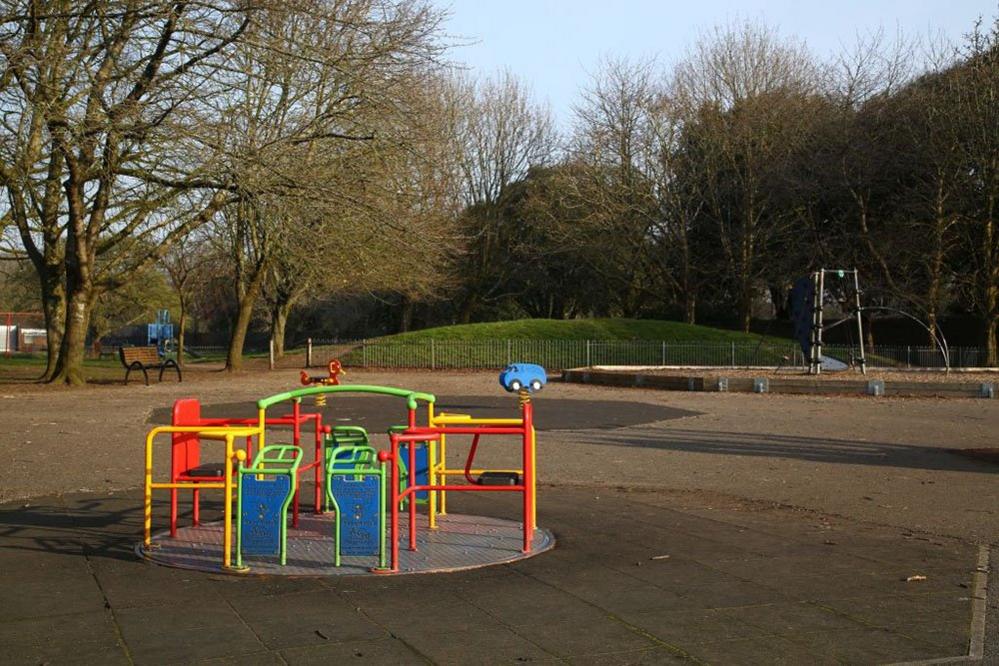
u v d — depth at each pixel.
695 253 46.19
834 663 4.97
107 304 49.25
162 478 11.10
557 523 8.68
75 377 25.94
